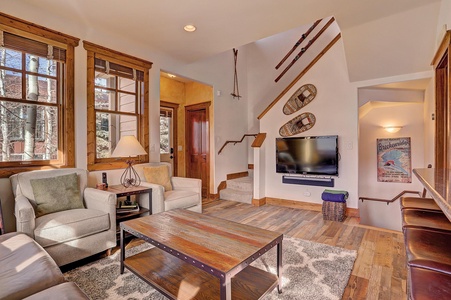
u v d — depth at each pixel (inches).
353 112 159.2
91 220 93.1
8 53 104.7
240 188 209.2
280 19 115.0
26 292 48.2
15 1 102.5
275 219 152.4
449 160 81.0
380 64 139.9
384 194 205.9
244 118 241.3
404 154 197.0
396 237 121.3
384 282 80.8
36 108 113.3
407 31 117.7
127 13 111.7
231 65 225.1
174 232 76.5
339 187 164.1
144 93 152.0
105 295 73.7
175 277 72.6
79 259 89.5
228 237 72.2
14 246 65.9
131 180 130.6
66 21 117.6
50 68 116.4
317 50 208.4
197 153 228.4
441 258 44.2
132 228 80.4
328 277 83.2
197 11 108.6
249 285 68.4
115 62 137.0
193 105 227.3
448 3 94.0
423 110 186.5
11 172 101.9
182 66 176.1
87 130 126.2
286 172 183.5
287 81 224.5
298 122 179.8
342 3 102.3
